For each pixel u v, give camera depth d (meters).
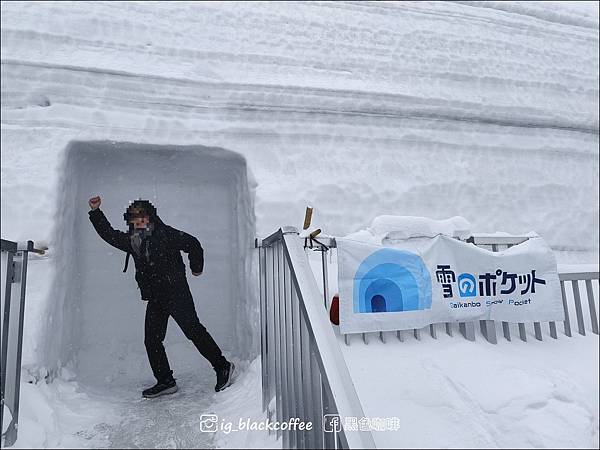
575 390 2.58
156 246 3.31
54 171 3.73
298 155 4.46
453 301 3.19
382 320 3.03
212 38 4.71
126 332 4.46
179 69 4.43
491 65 5.68
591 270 3.61
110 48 4.34
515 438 2.29
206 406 3.02
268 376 2.60
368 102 4.86
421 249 3.21
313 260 3.71
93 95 4.12
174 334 4.61
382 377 2.68
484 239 3.57
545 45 6.21
